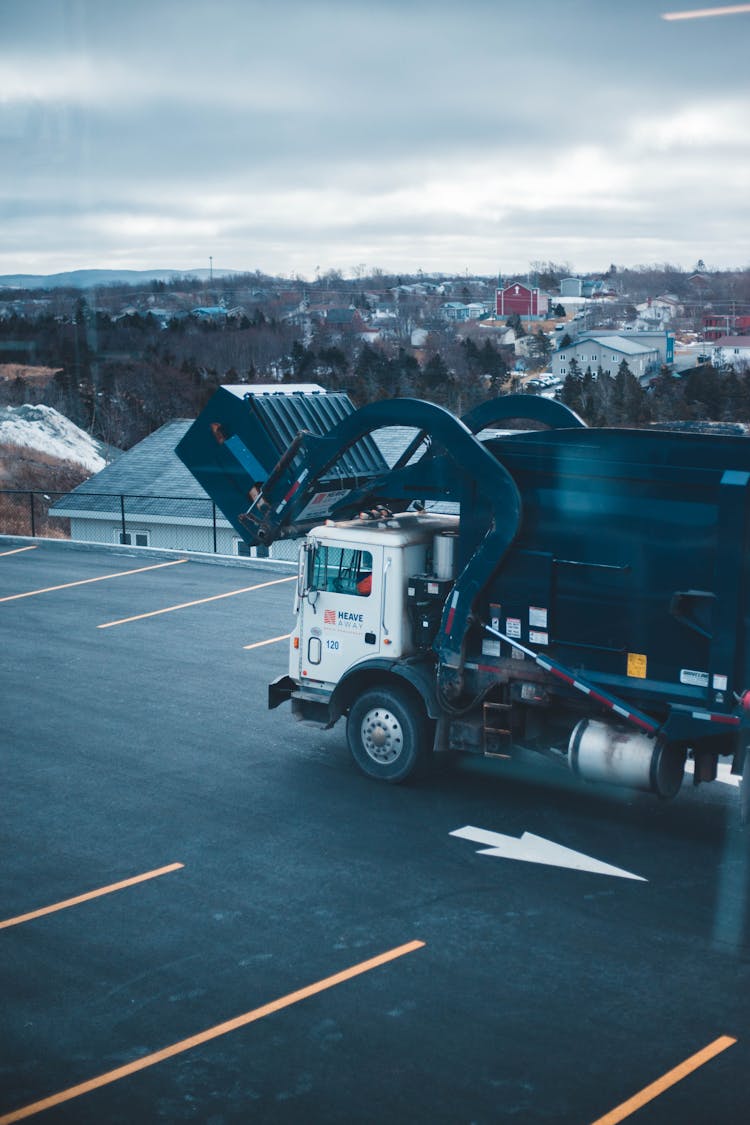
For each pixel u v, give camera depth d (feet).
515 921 29.30
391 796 37.81
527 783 39.14
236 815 36.19
